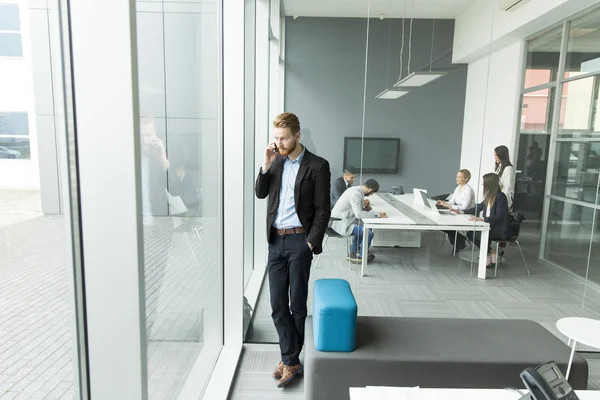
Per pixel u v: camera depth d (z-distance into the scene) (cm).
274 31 298
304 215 229
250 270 362
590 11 285
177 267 180
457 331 230
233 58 256
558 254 309
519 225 307
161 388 168
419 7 289
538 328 236
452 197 302
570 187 304
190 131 195
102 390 110
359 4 291
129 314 108
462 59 292
